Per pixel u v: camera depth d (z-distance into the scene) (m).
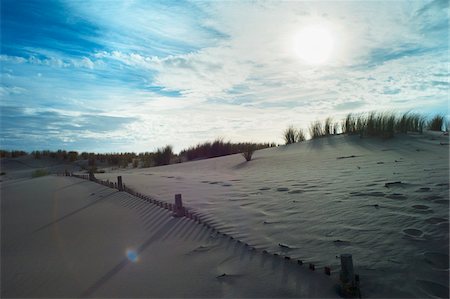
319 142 12.96
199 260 2.81
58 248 3.36
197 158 19.75
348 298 2.06
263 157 11.88
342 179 5.44
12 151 27.69
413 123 11.83
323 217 3.51
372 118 12.13
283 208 4.09
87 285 2.47
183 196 5.59
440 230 2.72
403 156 7.41
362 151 9.32
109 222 4.26
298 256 2.69
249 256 2.80
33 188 8.59
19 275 2.72
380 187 4.36
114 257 3.00
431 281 2.14
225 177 8.03
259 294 2.20
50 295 2.35
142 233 3.68
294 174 6.98
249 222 3.69
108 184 7.57
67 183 9.20
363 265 2.41
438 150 7.79
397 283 2.16
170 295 2.25
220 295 2.22
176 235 3.51
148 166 19.77
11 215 5.12
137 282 2.47
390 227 2.96
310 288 2.22
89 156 27.61
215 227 3.62
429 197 3.55
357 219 3.28
